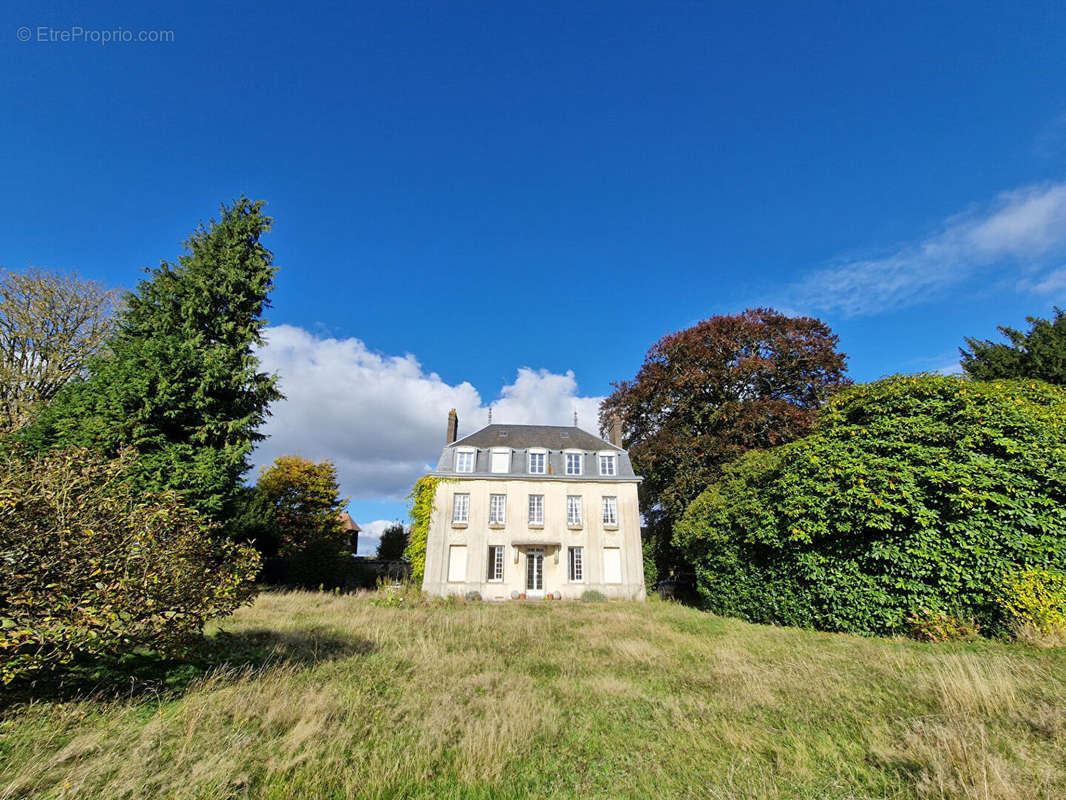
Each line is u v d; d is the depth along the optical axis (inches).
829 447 444.5
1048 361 681.6
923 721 193.9
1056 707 194.2
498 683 272.1
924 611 368.5
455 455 982.4
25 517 183.6
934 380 413.4
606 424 1151.0
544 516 947.3
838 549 432.8
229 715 200.8
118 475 250.1
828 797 143.9
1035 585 321.7
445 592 883.4
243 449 708.7
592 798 147.6
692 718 215.0
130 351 684.7
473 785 152.9
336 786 150.3
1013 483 346.6
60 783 138.8
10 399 772.0
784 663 307.3
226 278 805.2
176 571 221.8
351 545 1813.5
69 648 179.3
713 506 616.4
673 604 784.9
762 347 907.4
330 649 345.7
